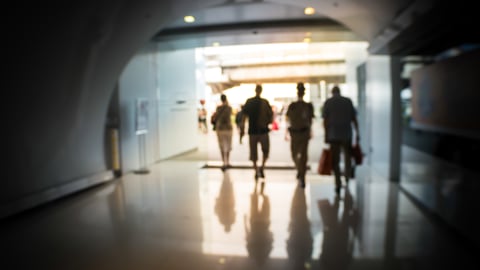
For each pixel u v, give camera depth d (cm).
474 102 390
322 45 1017
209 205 598
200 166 995
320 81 1008
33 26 514
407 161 670
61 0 524
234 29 970
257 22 959
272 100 1015
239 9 834
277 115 1016
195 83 1184
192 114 1230
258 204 598
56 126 641
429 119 539
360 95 1008
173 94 1198
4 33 482
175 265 371
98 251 411
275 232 464
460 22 419
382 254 392
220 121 932
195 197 653
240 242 432
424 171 568
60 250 416
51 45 561
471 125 398
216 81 1056
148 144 1025
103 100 762
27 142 581
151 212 562
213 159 1096
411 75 631
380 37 643
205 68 1062
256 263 374
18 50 513
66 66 613
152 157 1051
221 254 397
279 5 805
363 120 1005
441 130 490
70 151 693
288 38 1052
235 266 367
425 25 473
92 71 683
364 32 739
